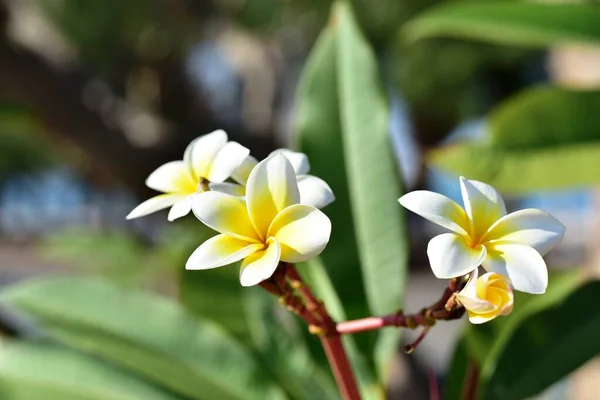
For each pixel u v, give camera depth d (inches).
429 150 32.0
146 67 94.7
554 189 32.0
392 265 26.0
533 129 31.1
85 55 92.3
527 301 25.5
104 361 27.0
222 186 18.4
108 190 84.4
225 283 28.5
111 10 89.4
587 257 43.1
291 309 18.8
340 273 26.0
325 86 28.1
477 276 16.9
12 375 26.8
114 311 27.5
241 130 91.2
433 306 18.1
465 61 137.3
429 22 31.6
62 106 63.5
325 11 102.5
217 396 25.9
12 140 179.6
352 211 26.8
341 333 19.1
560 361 24.7
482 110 161.3
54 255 48.9
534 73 162.2
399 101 127.0
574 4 30.5
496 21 30.9
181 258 28.7
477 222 17.4
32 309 27.4
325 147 27.6
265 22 103.6
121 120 70.8
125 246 48.4
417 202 17.4
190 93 95.2
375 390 25.1
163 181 19.4
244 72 105.7
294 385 26.2
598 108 30.8
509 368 24.8
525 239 17.2
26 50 62.0
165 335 27.1
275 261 16.7
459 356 25.1
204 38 102.9
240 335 27.9
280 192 17.6
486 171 31.6
